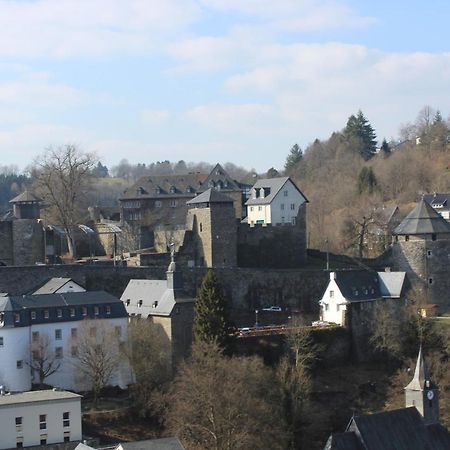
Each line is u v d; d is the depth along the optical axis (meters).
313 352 170.75
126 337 156.88
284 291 192.75
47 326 152.12
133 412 145.75
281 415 146.25
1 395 138.50
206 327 156.50
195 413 137.25
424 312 187.25
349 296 181.75
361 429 121.25
